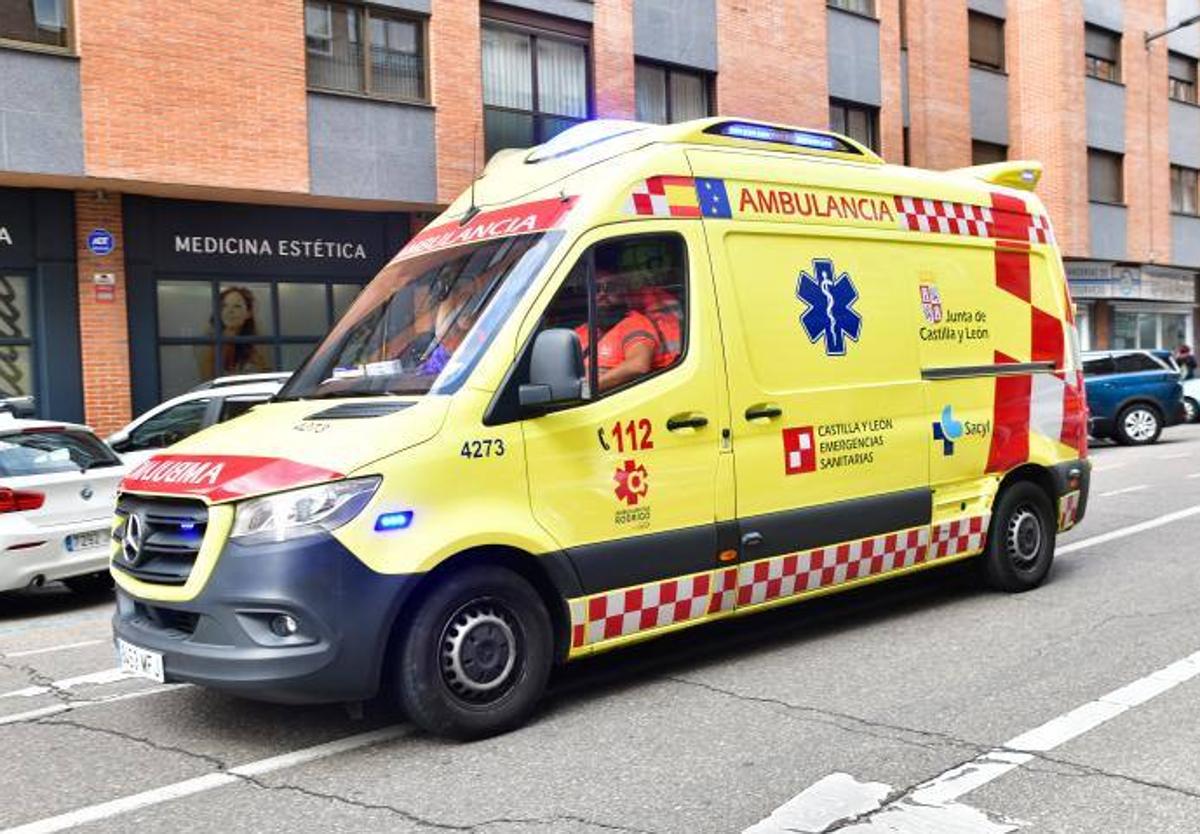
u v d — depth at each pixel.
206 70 13.65
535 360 4.58
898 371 6.21
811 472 5.69
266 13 14.14
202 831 3.79
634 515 4.98
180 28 13.43
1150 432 19.31
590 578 4.82
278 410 5.04
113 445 9.91
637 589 4.98
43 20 12.71
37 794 4.21
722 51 19.55
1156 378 19.33
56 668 6.38
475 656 4.54
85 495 8.20
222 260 14.95
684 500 5.15
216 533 4.27
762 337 5.54
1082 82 27.94
